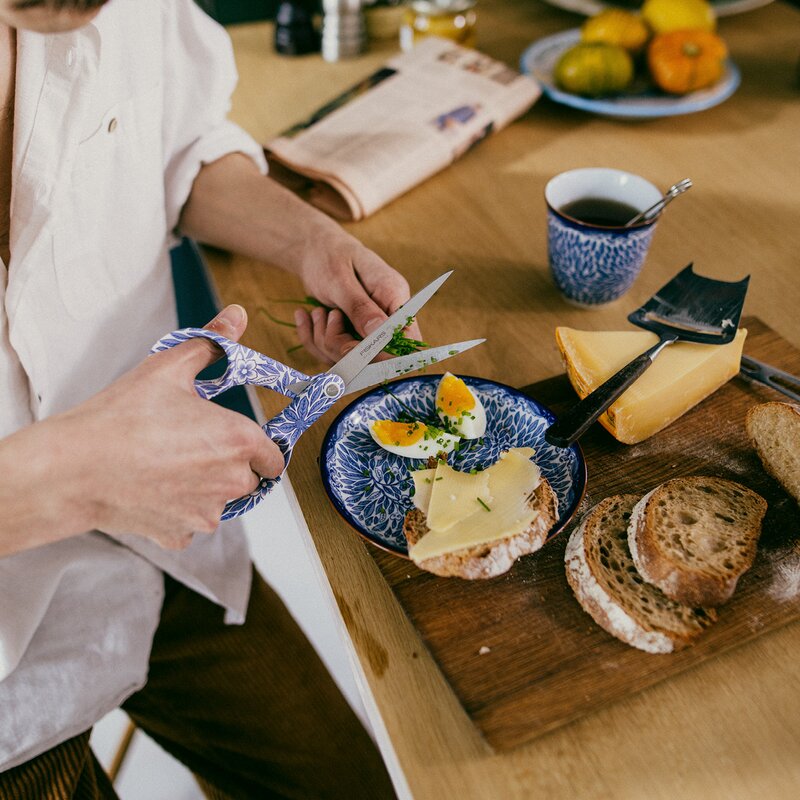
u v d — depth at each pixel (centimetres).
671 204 128
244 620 123
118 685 104
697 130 147
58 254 91
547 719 64
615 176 107
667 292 98
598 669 67
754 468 84
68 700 99
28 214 85
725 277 113
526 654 68
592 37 152
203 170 115
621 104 145
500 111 141
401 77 149
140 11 93
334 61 171
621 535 77
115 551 106
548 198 104
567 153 142
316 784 117
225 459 69
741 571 70
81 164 90
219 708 119
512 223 126
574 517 79
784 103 153
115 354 107
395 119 138
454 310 110
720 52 142
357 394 95
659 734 65
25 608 92
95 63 82
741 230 122
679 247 119
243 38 180
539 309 110
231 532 124
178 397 68
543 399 93
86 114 86
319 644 179
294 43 171
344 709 121
